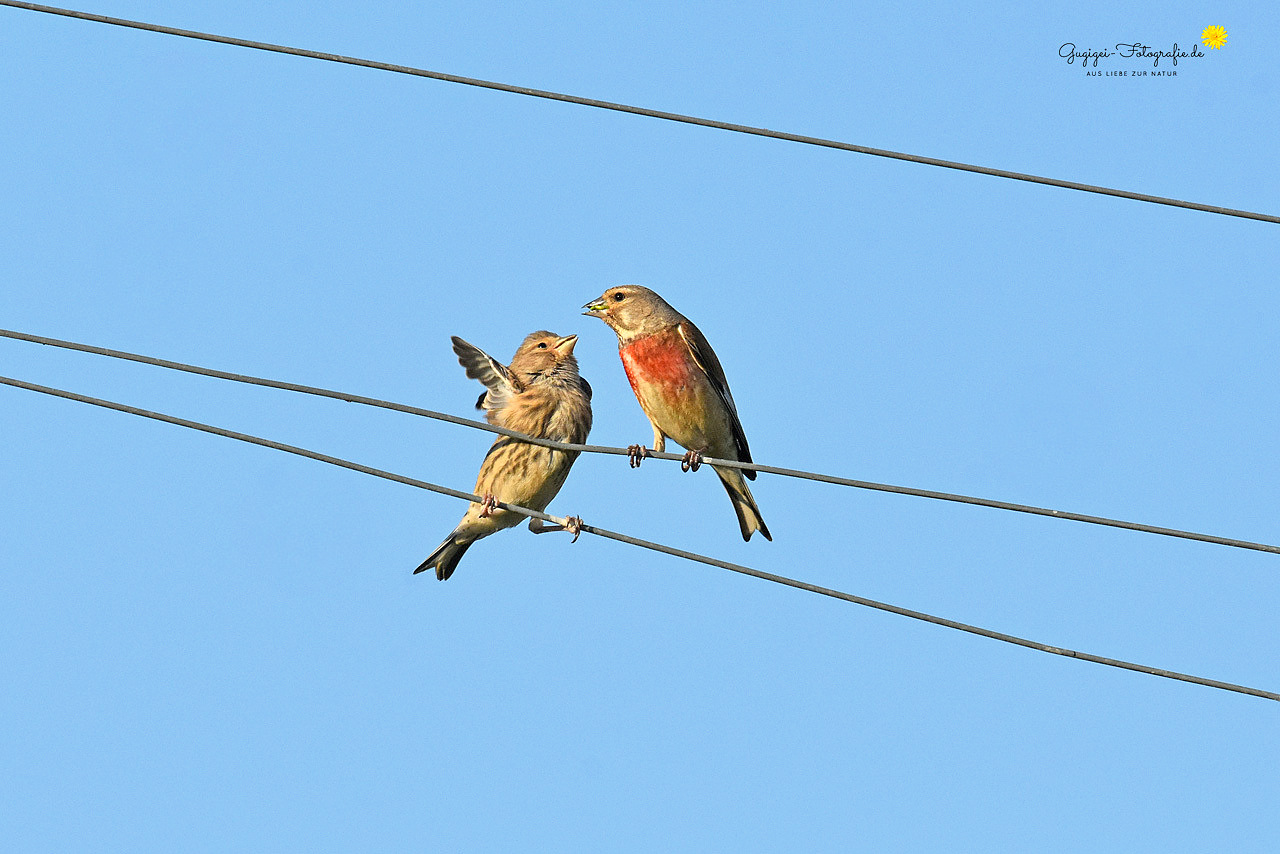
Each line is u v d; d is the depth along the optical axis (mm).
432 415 10617
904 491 9875
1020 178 9945
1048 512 9555
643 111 10203
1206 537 9312
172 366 10562
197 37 10289
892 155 10008
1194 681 9430
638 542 10797
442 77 10219
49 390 10625
